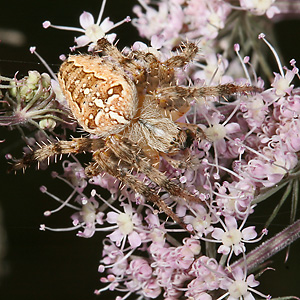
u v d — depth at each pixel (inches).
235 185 6.6
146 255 6.8
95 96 6.4
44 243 7.5
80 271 7.6
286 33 7.7
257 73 7.5
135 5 7.7
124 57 6.6
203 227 6.6
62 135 6.8
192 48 6.6
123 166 6.5
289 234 6.6
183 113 6.6
